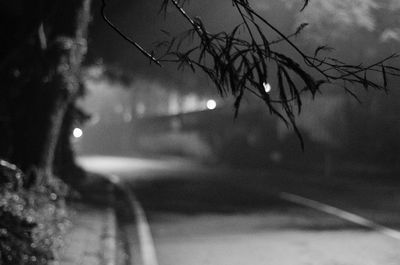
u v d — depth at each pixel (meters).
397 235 12.65
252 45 2.66
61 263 8.73
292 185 29.47
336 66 2.72
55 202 10.09
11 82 10.08
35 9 9.30
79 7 9.36
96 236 11.77
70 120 24.30
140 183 31.34
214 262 10.00
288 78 2.65
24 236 7.12
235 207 19.12
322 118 34.84
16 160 9.53
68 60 9.49
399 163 30.56
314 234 12.98
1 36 10.15
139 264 9.90
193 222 15.41
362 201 20.86
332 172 34.69
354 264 9.68
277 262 9.92
